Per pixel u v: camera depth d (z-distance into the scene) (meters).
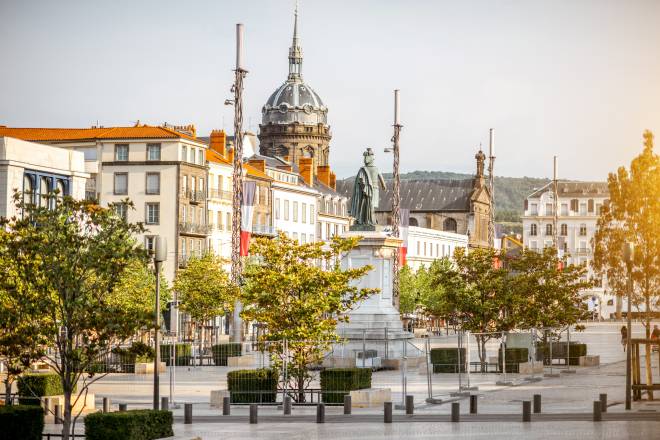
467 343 49.81
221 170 127.62
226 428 36.06
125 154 118.00
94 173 116.12
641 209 61.91
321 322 43.53
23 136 120.19
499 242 129.62
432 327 139.75
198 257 107.88
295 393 44.44
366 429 35.53
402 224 95.38
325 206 158.12
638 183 61.59
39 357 29.09
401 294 137.75
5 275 29.00
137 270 81.88
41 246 28.75
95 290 29.73
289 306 43.88
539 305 66.88
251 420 37.28
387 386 51.47
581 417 38.69
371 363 60.66
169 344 67.00
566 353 68.12
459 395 47.28
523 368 60.94
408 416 39.44
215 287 84.94
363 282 63.28
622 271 62.97
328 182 171.50
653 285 63.19
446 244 192.62
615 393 48.53
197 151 121.81
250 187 77.50
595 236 64.94
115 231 30.73
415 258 176.38
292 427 36.25
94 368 28.98
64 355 28.75
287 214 144.00
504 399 46.12
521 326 65.81
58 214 29.59
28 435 29.44
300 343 43.06
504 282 65.06
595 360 68.81
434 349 60.62
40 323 28.78
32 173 79.69
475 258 65.12
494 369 64.75
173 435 31.48
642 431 34.34
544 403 44.31
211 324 114.81
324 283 44.28
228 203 128.88
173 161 116.94
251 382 43.59
